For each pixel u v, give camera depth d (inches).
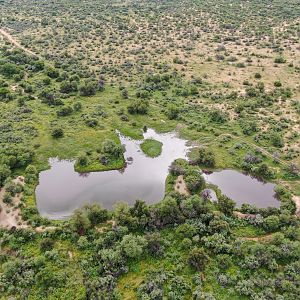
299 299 2532.0
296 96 4975.4
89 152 4035.4
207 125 4456.2
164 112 4731.8
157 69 5866.1
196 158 3895.2
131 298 2600.9
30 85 5251.0
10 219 3198.8
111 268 2751.0
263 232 3056.1
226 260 2765.7
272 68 5772.6
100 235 3024.1
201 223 3058.6
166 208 3088.1
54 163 3944.4
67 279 2704.2
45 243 2930.6
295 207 3307.1
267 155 3929.6
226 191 3555.6
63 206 3430.1
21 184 3582.7
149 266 2810.0
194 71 5767.7
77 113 4712.1
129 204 3432.6
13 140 4151.1
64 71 5708.7
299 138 4156.0
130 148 4178.2
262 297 2544.3
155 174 3814.0
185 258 2849.4
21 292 2632.9
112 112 4751.5
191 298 2593.5
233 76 5575.8
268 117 4544.8
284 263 2800.2
